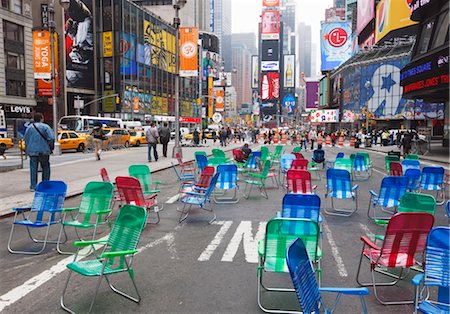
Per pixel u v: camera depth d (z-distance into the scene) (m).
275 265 4.58
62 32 62.91
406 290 5.16
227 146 43.12
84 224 6.71
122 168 18.25
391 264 4.74
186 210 10.02
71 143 32.19
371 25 88.38
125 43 69.62
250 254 6.48
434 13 29.61
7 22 48.38
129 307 4.57
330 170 9.77
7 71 48.50
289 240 4.68
